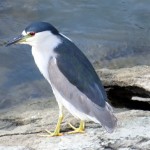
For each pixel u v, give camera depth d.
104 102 10.56
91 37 18.08
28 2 19.59
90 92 10.64
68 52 11.01
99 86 10.80
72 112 10.98
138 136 10.92
